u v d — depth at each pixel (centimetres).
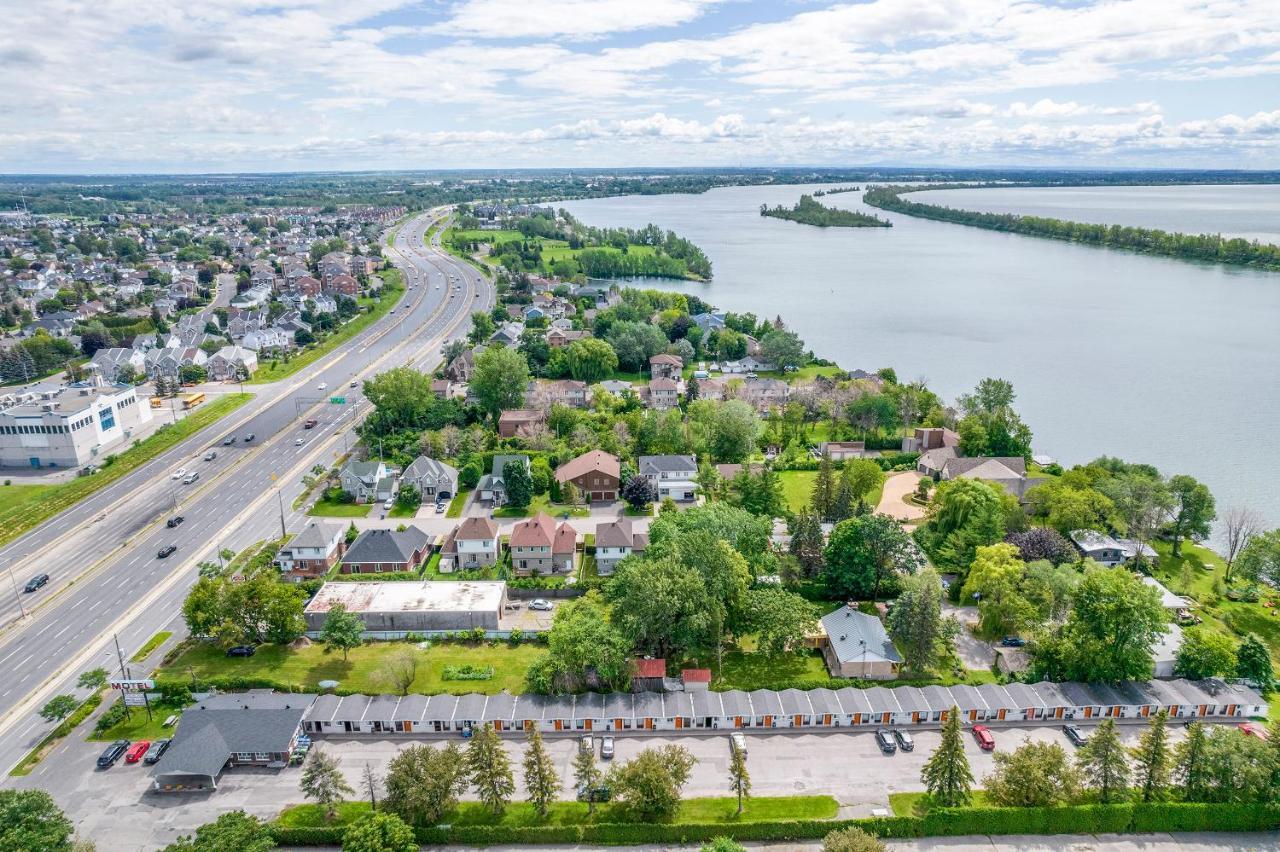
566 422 19388
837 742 9588
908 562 12288
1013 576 11331
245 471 17812
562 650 10100
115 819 8419
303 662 11056
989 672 10769
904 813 8425
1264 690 10262
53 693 10431
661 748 9450
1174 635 10950
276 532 14812
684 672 10419
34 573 13462
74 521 15412
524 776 8750
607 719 9744
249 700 9894
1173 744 9400
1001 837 8300
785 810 8469
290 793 8806
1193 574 13100
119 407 19688
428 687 10512
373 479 16250
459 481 16975
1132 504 13712
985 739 9431
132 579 13238
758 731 9788
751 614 10875
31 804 7581
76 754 9375
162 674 10738
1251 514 14550
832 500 14400
